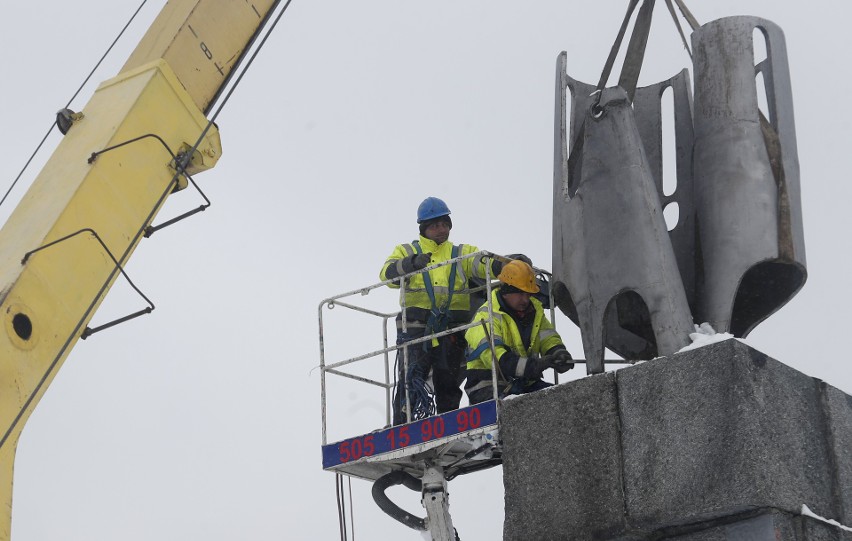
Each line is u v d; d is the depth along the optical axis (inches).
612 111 449.4
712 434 384.2
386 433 476.4
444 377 541.0
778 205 446.9
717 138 457.4
